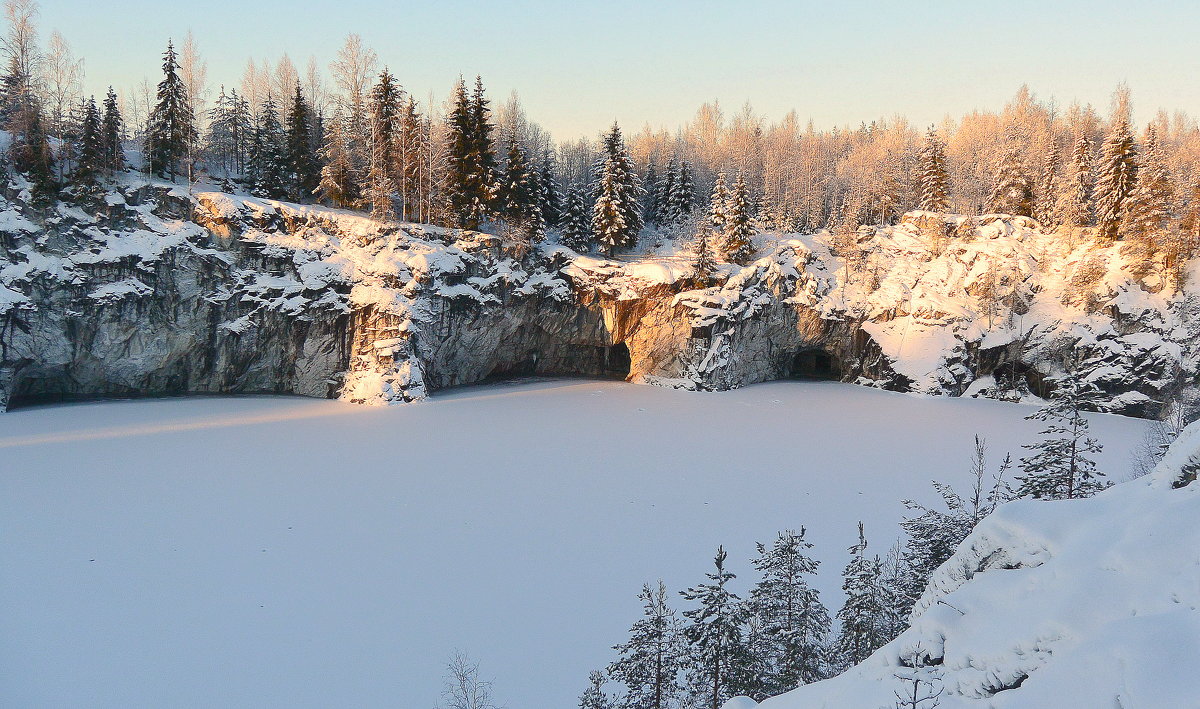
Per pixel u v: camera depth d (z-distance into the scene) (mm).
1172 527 8539
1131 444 41750
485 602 20516
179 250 48188
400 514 27312
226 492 28875
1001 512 11211
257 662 16969
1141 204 57781
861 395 60125
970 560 11266
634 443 40094
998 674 8023
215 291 49562
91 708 14953
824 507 29547
